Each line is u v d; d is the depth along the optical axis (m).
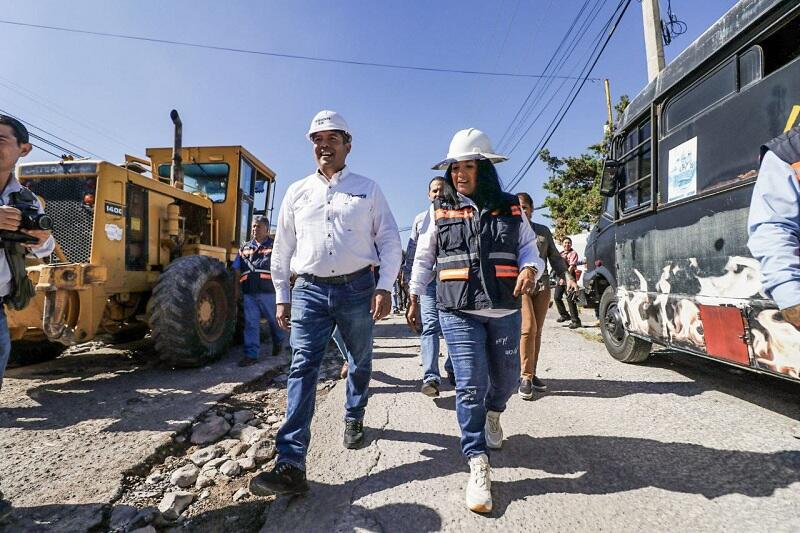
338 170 2.45
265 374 4.52
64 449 2.64
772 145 1.76
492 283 2.12
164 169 6.55
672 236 3.47
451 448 2.68
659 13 7.90
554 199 20.75
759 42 2.71
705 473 2.25
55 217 4.21
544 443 2.69
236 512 2.13
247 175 6.80
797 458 2.33
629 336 4.37
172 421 3.09
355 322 2.40
